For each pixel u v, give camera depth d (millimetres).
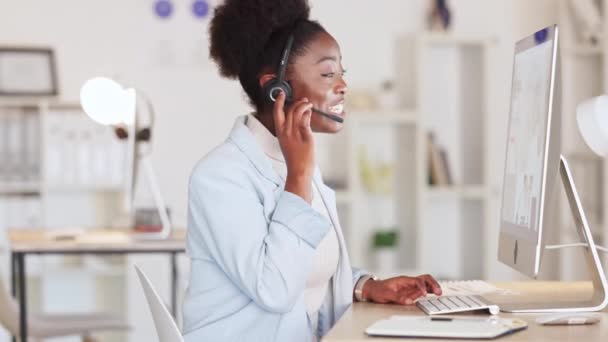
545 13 6574
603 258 5781
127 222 5184
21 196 6059
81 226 6316
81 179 6066
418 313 2242
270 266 2113
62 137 6031
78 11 6254
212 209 2176
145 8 6320
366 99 6344
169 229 4574
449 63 6586
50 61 6176
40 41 6211
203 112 6391
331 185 6367
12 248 4262
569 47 6176
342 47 6504
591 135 2346
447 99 6586
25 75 6137
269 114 2350
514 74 2398
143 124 6320
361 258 6547
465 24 6555
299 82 2299
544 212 2090
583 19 6172
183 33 6363
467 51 6555
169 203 6375
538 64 2164
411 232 6480
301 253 2135
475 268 6562
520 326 1927
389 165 6406
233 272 2146
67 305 6273
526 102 2256
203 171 2211
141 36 6324
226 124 6418
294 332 2207
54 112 6023
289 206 2152
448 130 6594
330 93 2303
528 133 2223
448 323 1943
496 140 6609
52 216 6293
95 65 6273
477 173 6555
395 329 1880
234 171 2207
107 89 4512
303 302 2266
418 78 6289
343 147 6508
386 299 2443
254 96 2359
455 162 6594
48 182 6027
